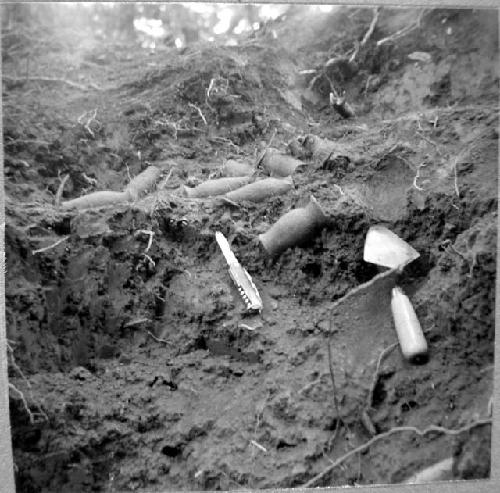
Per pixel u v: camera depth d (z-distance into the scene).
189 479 0.78
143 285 0.86
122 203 0.91
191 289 0.86
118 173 0.98
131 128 1.03
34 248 0.84
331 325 0.83
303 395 0.80
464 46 0.97
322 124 1.04
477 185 0.87
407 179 0.90
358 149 0.96
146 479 0.78
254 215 0.90
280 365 0.81
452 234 0.85
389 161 0.92
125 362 0.84
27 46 1.02
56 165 0.94
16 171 0.90
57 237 0.86
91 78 1.09
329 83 1.10
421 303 0.83
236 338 0.83
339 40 1.11
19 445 0.79
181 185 0.96
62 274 0.85
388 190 0.90
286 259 0.87
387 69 1.06
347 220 0.86
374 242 0.85
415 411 0.79
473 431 0.79
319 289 0.85
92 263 0.86
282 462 0.78
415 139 0.94
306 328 0.83
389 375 0.80
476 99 0.94
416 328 0.80
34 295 0.83
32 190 0.90
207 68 1.11
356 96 1.07
